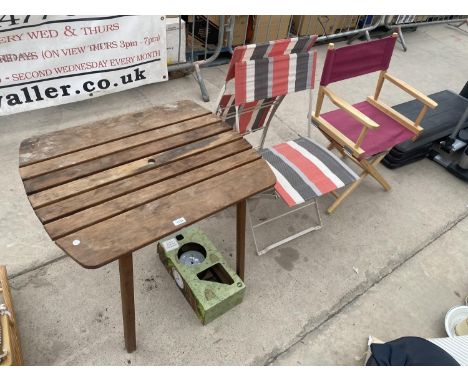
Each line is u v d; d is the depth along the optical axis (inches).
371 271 90.1
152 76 131.9
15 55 101.5
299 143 94.7
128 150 63.6
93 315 74.5
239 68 77.7
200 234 83.7
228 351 71.7
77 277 80.6
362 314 80.9
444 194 116.1
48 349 68.6
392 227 102.6
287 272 87.4
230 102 86.1
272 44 79.0
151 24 119.4
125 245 49.1
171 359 69.5
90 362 67.6
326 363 71.7
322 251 93.5
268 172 62.6
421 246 98.0
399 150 117.4
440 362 59.3
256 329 75.6
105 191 55.9
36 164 58.6
